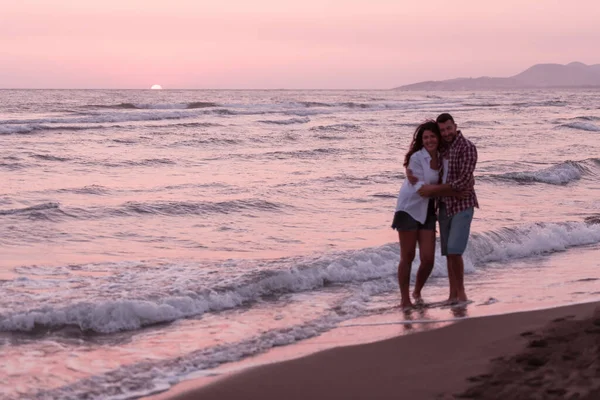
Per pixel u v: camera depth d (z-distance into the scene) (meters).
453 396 3.99
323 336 5.81
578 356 4.35
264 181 17.09
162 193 14.91
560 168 18.94
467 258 8.80
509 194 15.67
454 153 6.74
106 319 6.15
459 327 5.82
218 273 7.77
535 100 103.12
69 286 7.21
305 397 4.31
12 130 29.52
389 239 10.39
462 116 52.28
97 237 10.37
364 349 5.27
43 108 50.78
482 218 12.12
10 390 4.59
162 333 5.95
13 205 12.95
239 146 26.91
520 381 4.01
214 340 5.74
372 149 26.11
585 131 37.09
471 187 6.85
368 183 16.78
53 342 5.66
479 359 4.83
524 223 11.35
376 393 4.30
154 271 7.98
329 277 7.93
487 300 6.95
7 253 9.10
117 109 50.44
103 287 7.13
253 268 7.95
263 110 50.06
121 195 14.59
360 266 8.27
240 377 4.71
